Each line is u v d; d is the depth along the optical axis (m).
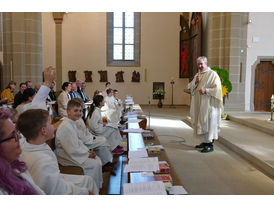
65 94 8.31
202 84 6.51
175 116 13.36
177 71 19.16
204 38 13.65
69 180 3.05
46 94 4.12
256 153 5.93
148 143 4.74
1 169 1.71
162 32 19.03
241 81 11.84
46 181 2.50
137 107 10.61
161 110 16.17
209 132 6.44
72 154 3.86
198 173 5.13
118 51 19.19
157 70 19.20
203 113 6.43
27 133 2.53
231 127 9.11
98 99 5.71
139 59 19.16
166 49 19.09
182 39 18.06
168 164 3.59
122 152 6.33
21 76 11.55
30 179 2.05
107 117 8.40
